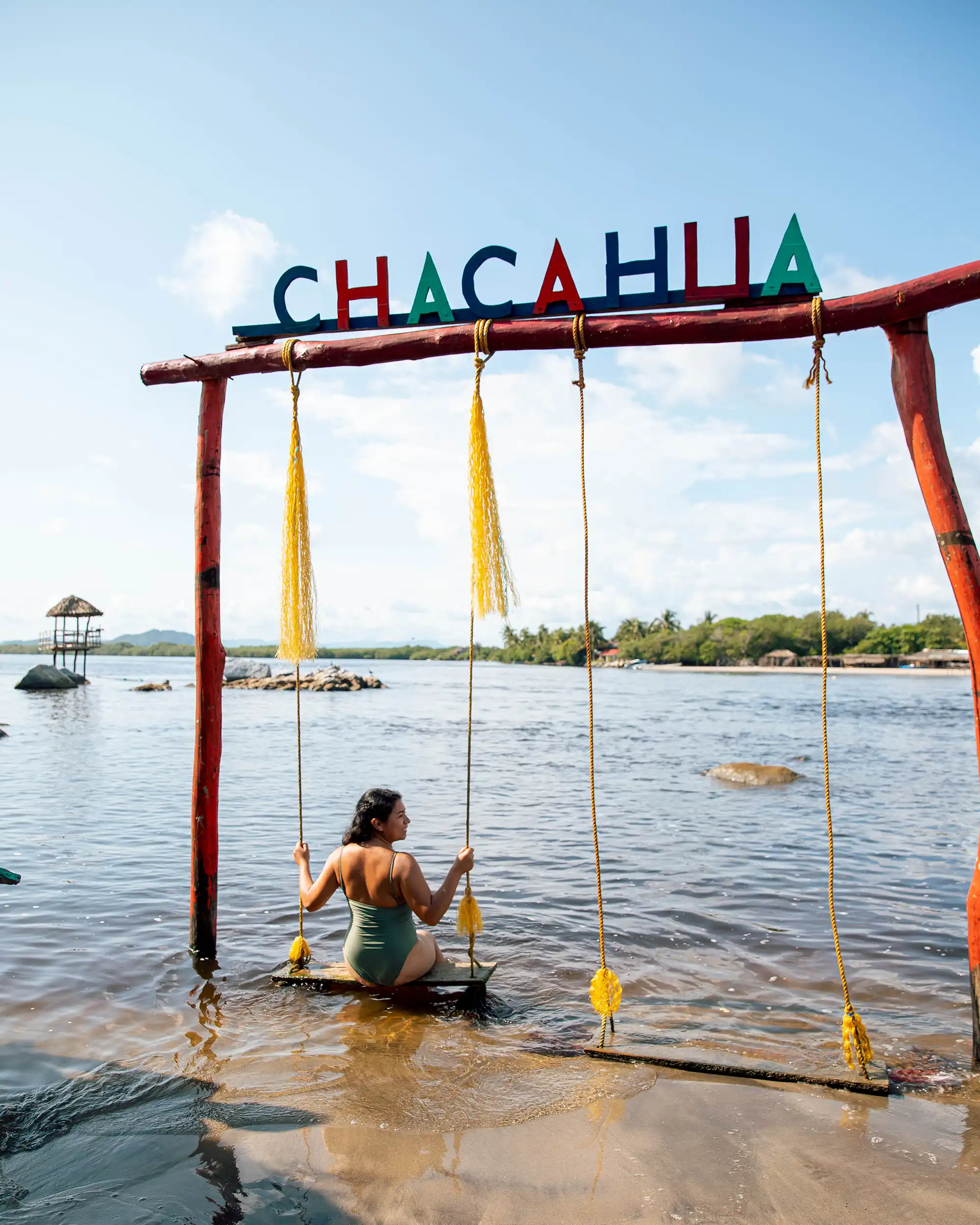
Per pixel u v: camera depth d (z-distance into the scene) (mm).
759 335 4770
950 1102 3914
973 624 4367
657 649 154625
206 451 6191
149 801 12734
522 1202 3100
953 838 10258
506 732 26641
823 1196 3137
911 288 4410
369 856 5234
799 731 26922
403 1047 4523
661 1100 3908
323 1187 3207
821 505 4535
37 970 5625
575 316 5121
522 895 7738
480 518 5188
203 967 5762
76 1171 3316
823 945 6363
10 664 148125
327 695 52438
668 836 10398
